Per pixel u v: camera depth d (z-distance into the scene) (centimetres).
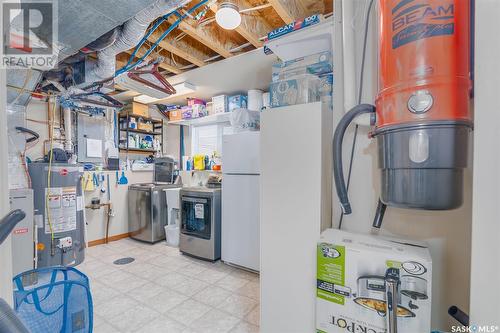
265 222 137
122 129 438
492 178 55
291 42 175
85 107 340
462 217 100
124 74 229
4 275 54
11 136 237
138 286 241
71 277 105
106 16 165
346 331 96
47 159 275
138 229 390
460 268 101
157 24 199
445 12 70
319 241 105
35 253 232
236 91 375
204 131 445
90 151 392
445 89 70
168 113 467
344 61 122
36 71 224
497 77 54
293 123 130
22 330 39
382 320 89
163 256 326
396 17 76
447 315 104
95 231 371
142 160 460
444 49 70
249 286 242
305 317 123
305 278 124
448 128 71
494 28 55
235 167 288
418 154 73
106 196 384
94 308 202
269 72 305
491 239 55
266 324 134
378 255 91
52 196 257
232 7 178
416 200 75
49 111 349
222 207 301
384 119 82
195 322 185
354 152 128
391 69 78
